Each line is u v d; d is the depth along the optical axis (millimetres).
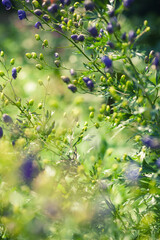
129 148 1283
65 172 1147
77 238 1121
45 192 1080
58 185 1108
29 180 1098
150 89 1151
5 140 1146
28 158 1115
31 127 1174
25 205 1107
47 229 1114
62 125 1165
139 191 1164
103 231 1135
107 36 1157
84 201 1121
